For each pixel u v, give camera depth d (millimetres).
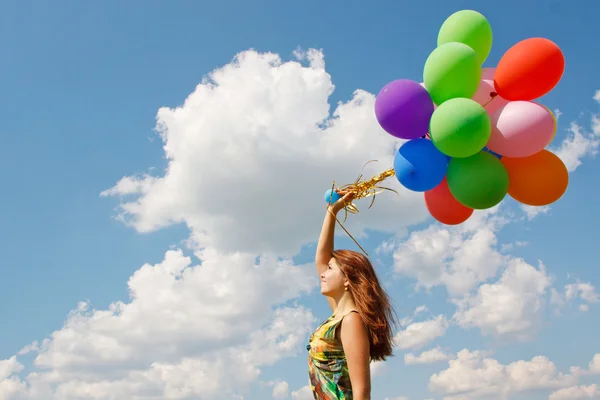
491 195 4562
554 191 4758
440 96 4723
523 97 4645
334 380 3227
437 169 4684
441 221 5184
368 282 3398
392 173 4828
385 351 3365
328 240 4027
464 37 5039
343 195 4309
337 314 3430
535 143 4508
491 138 4637
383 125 4812
